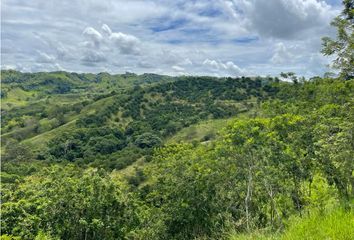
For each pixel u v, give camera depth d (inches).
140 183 2669.8
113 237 1126.4
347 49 392.2
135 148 4379.9
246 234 303.3
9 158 4520.2
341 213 240.8
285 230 261.4
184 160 1165.7
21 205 987.3
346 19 403.9
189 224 1135.0
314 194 363.9
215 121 4938.5
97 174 1161.4
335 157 362.3
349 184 404.2
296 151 462.6
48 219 1019.9
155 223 1232.8
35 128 6205.7
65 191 1088.2
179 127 5073.8
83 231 1114.7
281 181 485.7
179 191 1111.6
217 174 892.0
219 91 6628.9
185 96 6963.6
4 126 6939.0
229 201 896.3
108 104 6643.7
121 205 1155.9
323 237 201.8
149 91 7180.1
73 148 4884.4
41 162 4301.2
